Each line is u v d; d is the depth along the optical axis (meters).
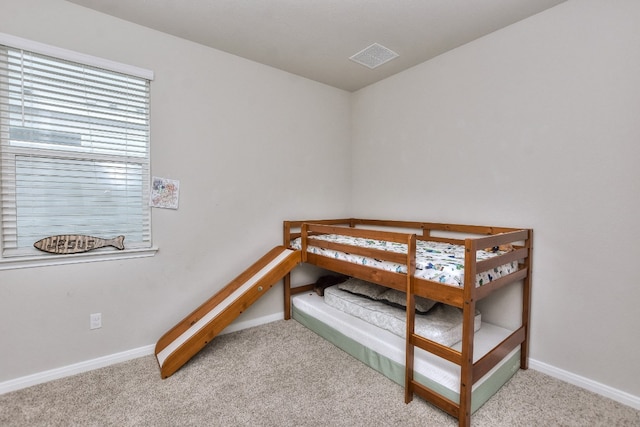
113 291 2.26
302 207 3.29
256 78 2.91
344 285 2.93
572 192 2.02
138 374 2.13
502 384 2.00
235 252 2.83
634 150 1.79
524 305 2.20
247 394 1.93
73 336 2.12
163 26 2.32
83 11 2.08
